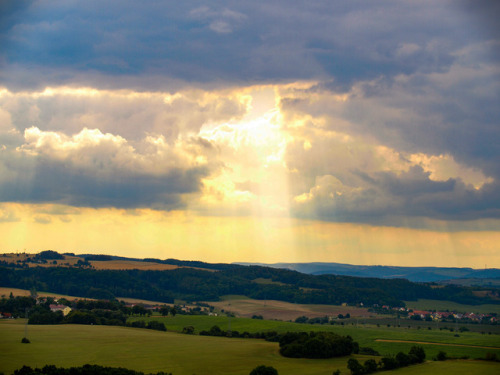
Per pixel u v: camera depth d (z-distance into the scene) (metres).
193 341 175.62
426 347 172.88
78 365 127.50
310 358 146.62
